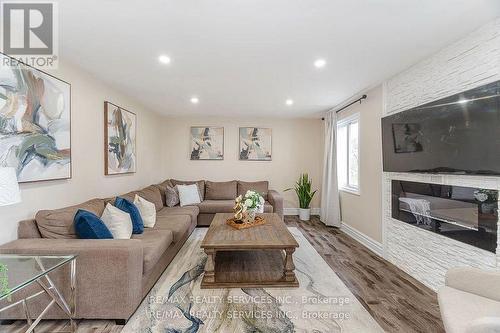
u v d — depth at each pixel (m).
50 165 2.30
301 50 2.34
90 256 1.82
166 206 4.54
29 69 2.09
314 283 2.50
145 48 2.30
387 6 1.69
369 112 3.58
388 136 3.03
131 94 3.82
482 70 1.95
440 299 1.44
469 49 2.06
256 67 2.75
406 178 2.80
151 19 1.83
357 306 2.10
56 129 2.38
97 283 1.82
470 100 1.96
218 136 5.66
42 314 1.53
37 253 1.78
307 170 5.75
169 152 5.64
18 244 1.86
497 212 1.84
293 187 5.75
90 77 2.95
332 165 4.71
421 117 2.49
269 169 5.73
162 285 2.43
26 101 2.06
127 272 1.83
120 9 1.71
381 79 3.14
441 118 2.25
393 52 2.38
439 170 2.28
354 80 3.17
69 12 1.74
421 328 1.83
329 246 3.61
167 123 5.63
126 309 1.84
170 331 1.77
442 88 2.32
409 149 2.67
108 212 2.40
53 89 2.35
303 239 3.93
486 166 1.85
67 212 2.17
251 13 1.76
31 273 1.50
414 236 2.67
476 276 1.48
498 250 1.84
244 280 2.47
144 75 2.99
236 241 2.48
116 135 3.52
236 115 5.48
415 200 2.67
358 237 3.88
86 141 2.88
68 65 2.57
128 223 2.47
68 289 1.84
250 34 2.05
